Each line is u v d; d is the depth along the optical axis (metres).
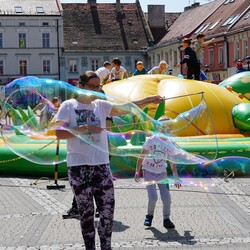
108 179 6.45
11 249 7.39
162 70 18.94
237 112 15.30
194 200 10.35
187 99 15.10
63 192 11.46
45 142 12.77
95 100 6.61
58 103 10.69
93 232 6.49
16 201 10.61
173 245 7.48
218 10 57.06
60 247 7.45
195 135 14.29
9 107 11.86
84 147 6.39
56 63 66.50
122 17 68.88
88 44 66.69
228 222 8.56
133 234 8.06
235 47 48.53
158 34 68.00
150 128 8.55
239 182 12.14
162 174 8.20
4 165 13.62
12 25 66.31
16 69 66.69
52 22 66.38
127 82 16.09
